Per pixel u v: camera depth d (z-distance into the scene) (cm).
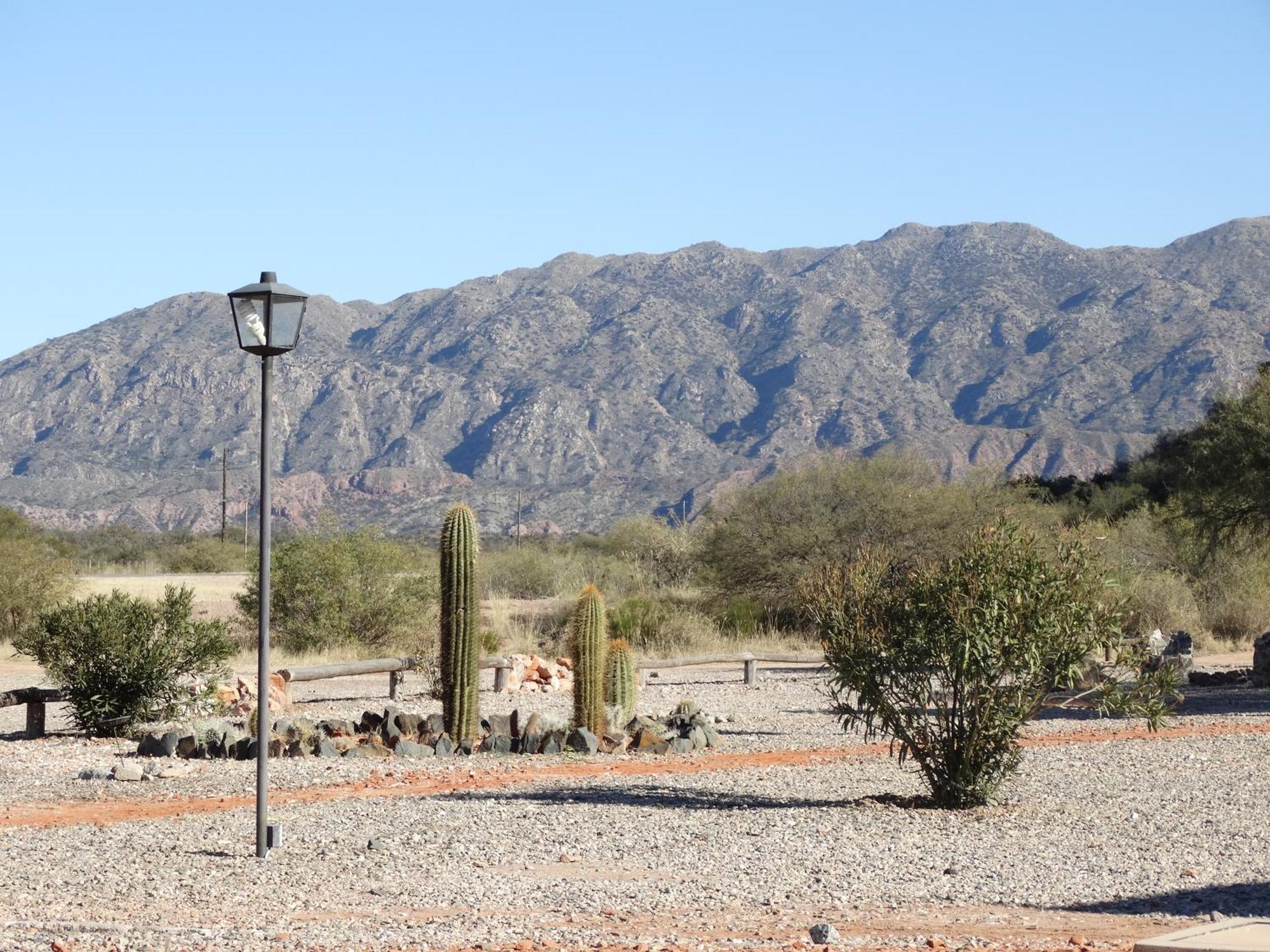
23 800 1318
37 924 806
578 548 7912
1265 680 2531
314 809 1230
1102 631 1234
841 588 1309
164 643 1830
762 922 824
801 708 2208
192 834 1116
